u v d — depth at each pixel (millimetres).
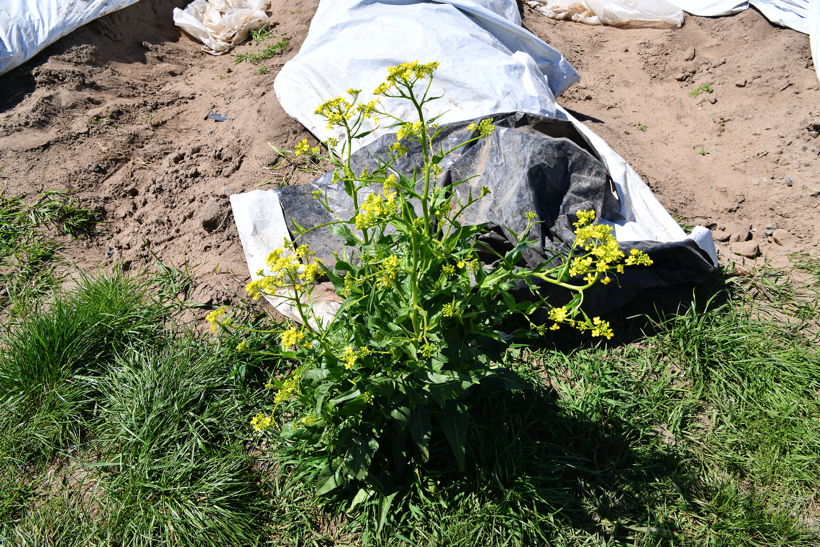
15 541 2373
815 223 3938
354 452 2295
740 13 6059
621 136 4836
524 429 2746
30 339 2906
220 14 5945
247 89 4848
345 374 2170
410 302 2211
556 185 3188
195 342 3072
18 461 2621
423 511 2475
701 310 3350
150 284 3426
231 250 3609
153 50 5449
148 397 2754
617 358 3139
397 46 4168
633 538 2457
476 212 3129
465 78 4031
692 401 2945
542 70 4941
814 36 5309
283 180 3975
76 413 2775
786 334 3225
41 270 3498
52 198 3836
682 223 3982
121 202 3986
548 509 2502
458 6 4664
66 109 4465
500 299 2617
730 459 2723
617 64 5906
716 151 4691
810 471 2676
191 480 2557
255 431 2762
